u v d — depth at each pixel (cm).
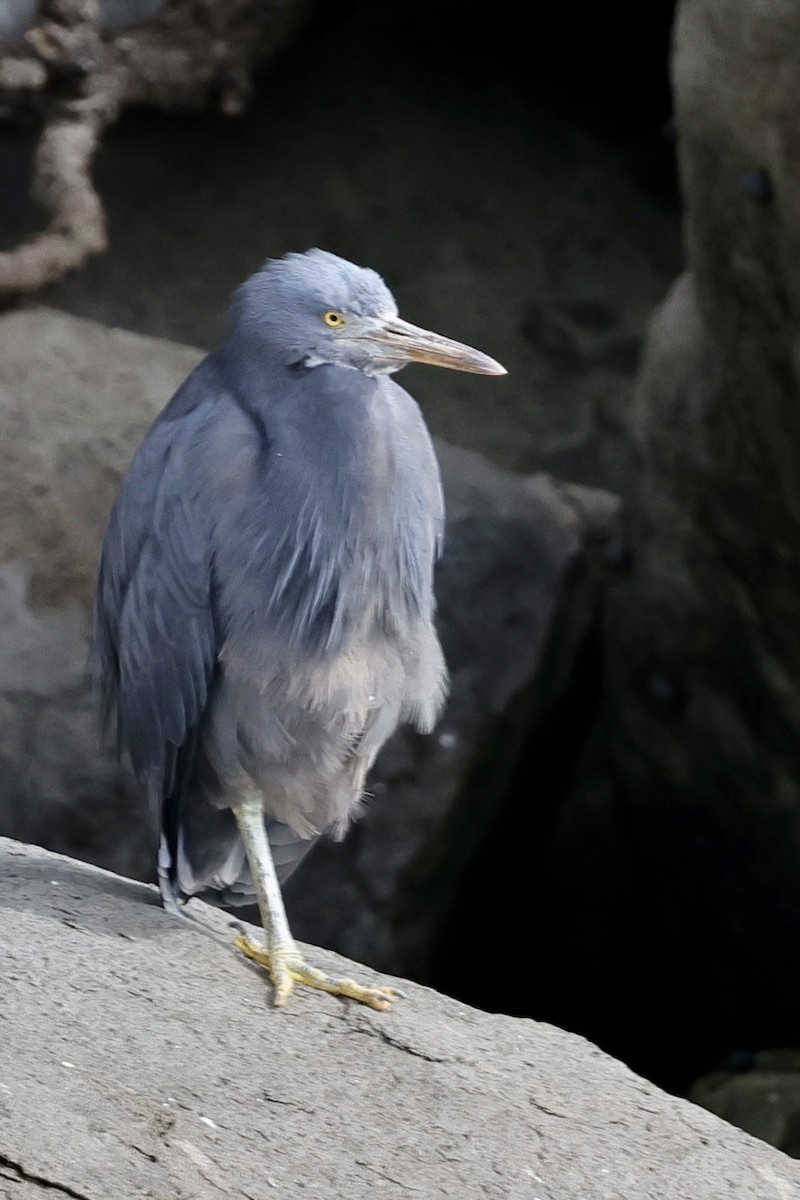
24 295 1373
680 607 1240
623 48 1881
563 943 1412
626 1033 1389
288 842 699
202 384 650
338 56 1845
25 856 669
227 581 625
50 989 563
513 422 1631
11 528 1225
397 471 634
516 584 1291
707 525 1198
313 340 629
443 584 1269
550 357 1681
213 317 1625
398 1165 514
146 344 1369
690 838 1298
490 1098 550
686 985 1350
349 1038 572
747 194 1018
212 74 1504
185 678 639
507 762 1266
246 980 600
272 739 637
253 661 629
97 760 1153
